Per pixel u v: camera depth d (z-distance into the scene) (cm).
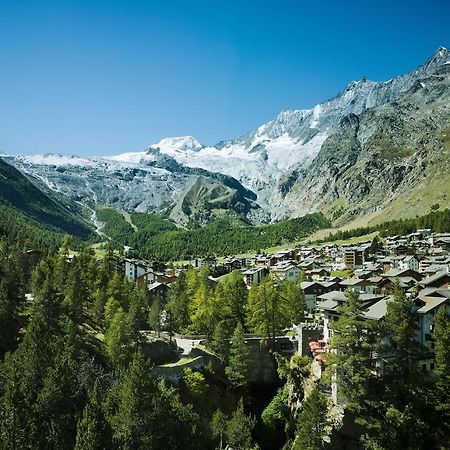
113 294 12188
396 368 7469
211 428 8488
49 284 9081
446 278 11725
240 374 10212
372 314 8381
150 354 9819
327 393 8662
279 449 9331
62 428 5775
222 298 13162
